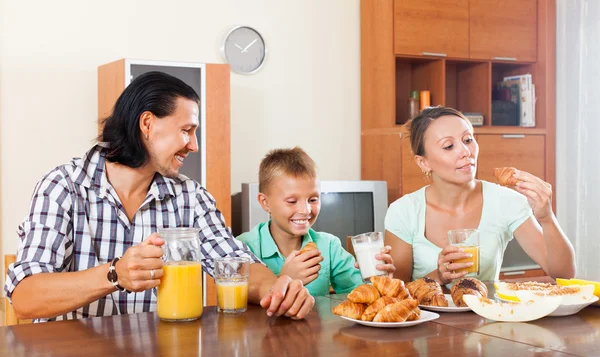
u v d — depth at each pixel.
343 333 1.18
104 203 1.60
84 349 1.07
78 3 3.26
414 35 3.73
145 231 1.64
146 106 1.50
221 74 3.17
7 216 3.13
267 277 1.48
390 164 3.70
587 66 3.94
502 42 3.99
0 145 3.12
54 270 1.46
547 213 1.72
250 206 3.20
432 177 2.05
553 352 1.04
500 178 1.73
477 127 3.83
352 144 3.94
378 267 1.50
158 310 1.29
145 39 3.40
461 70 4.20
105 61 3.31
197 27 3.52
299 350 1.06
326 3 3.86
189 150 1.57
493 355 1.03
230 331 1.19
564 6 4.04
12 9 3.14
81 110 3.27
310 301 1.29
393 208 2.07
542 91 4.09
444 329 1.20
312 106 3.83
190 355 1.03
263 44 3.67
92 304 1.57
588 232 3.95
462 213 2.01
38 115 3.19
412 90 4.08
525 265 3.83
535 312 1.25
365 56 3.90
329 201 3.39
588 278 3.83
